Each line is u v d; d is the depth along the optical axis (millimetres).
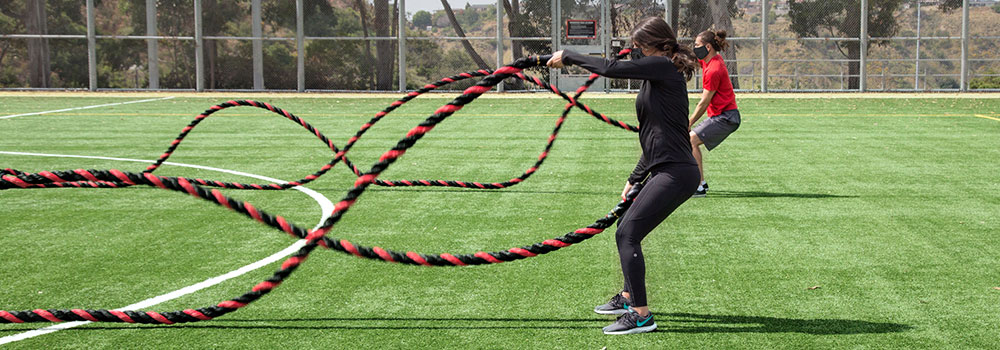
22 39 25531
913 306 4605
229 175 9523
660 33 3934
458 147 12062
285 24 24844
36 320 3686
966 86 23859
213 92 24531
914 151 11336
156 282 5195
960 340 4074
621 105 19672
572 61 3727
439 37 24703
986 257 5660
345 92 24781
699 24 23844
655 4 23547
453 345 4035
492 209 7418
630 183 4266
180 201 7863
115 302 4797
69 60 25875
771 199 7781
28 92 24406
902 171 9555
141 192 8352
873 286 4988
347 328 4301
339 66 24891
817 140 12641
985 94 23328
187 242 6230
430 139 13062
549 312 4523
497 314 4500
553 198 7949
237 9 24828
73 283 5188
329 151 11656
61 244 6199
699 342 4043
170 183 3021
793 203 7578
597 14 23734
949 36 23906
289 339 4141
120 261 5707
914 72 24312
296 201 7922
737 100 21562
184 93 24266
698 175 3998
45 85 25672
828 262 5535
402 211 7348
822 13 23906
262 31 24969
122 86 25844
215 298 4852
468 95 3373
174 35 25219
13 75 25688
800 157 10773
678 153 3949
